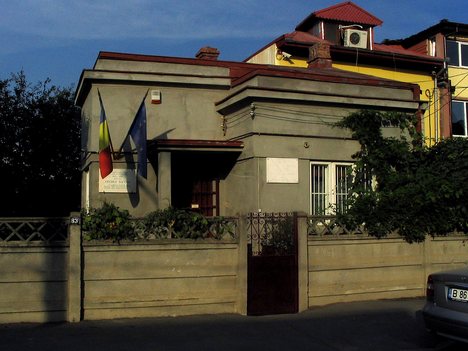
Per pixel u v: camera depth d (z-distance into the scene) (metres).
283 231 9.81
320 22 23.73
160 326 8.37
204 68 14.69
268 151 12.71
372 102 13.59
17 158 18.09
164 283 8.95
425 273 10.77
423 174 11.52
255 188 12.52
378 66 22.59
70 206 19.27
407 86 14.43
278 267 9.48
